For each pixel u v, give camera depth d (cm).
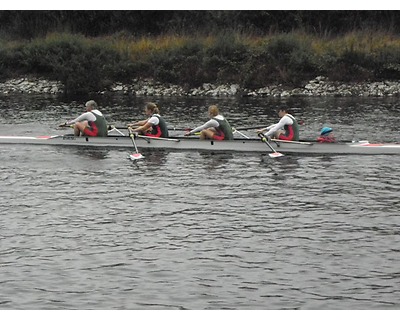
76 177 2717
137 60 6119
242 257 1892
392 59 5738
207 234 2066
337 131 3684
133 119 4328
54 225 2147
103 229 2112
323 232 2069
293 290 1702
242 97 5503
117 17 7138
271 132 3066
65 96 5644
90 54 6128
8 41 6856
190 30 6844
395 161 2939
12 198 2431
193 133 3166
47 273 1800
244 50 6006
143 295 1686
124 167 2870
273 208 2300
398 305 1625
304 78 5747
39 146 3306
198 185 2589
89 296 1680
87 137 3266
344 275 1773
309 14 6819
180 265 1845
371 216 2205
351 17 6775
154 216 2231
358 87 5594
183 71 5909
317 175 2716
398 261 1848
